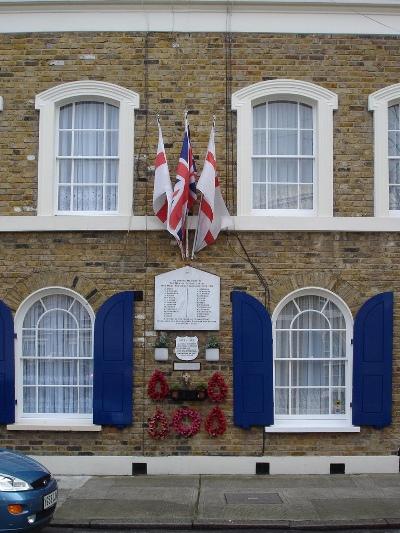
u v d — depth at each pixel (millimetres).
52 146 11383
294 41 11492
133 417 11086
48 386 11383
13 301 11242
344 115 11445
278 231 11227
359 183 11383
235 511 8992
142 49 11484
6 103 11461
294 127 11602
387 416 11070
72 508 9109
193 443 11039
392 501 9422
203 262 11234
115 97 11414
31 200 11344
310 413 11352
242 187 11297
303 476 10867
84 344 11398
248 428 11023
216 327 11109
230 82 11453
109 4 11469
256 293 11203
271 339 11102
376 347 11156
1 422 11055
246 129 11375
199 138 11391
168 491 9945
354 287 11234
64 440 11070
